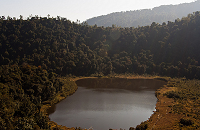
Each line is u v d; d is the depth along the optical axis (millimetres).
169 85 80062
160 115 42625
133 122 39812
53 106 50562
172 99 56781
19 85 43688
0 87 35812
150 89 76438
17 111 33219
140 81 96188
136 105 52625
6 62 94000
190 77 97062
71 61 106625
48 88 52844
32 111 36000
